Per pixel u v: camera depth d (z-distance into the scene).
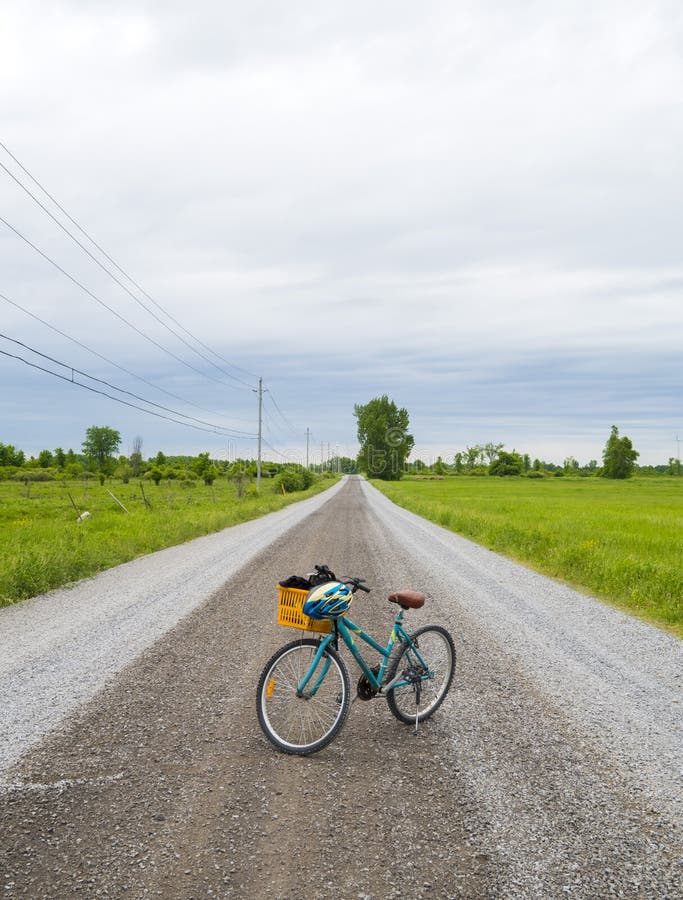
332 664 4.29
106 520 20.23
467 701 5.09
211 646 6.58
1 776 3.70
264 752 4.10
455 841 3.08
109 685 5.33
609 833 3.16
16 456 115.56
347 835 3.12
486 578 11.14
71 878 2.75
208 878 2.76
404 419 138.38
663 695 5.22
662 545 15.23
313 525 22.20
